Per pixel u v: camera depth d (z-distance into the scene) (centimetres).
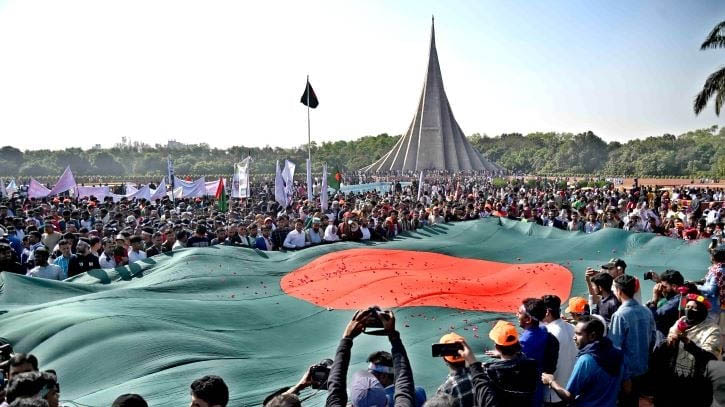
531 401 532
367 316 479
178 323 978
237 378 806
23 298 1134
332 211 2625
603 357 626
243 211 2859
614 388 629
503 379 525
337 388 432
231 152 15600
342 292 1238
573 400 632
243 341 959
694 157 13400
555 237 1938
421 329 1036
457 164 14512
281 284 1302
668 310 914
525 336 659
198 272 1303
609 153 15788
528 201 3700
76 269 1370
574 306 787
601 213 2527
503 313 1146
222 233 1714
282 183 2309
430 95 14650
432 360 881
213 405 480
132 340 877
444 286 1304
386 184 8638
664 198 3706
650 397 810
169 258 1430
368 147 18962
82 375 816
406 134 15212
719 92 4281
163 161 14988
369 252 1652
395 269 1477
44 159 14150
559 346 700
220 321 1026
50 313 993
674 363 727
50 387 528
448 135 14688
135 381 782
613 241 1788
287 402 418
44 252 1292
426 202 3866
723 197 4509
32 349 897
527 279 1418
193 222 2145
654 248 1717
